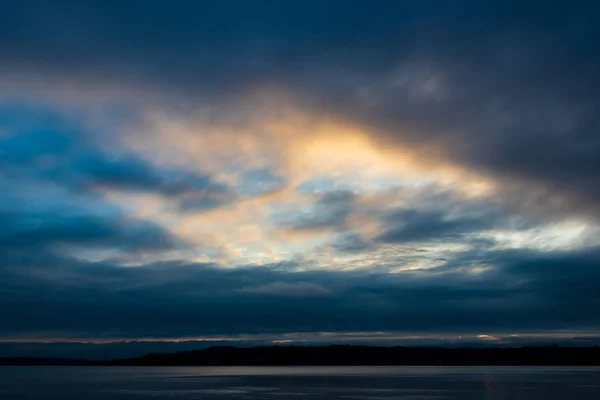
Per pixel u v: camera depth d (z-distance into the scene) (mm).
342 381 147500
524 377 168625
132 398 91188
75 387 127688
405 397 90062
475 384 127750
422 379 159250
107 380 168500
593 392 98000
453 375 194125
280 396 92812
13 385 139625
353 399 86250
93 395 99812
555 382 134000
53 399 92125
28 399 92750
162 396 94562
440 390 107000
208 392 103625
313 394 97500
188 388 117375
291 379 162250
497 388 111312
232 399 86688
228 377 183000
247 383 137875
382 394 96875
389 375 198375
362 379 160750
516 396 90125
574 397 87188
